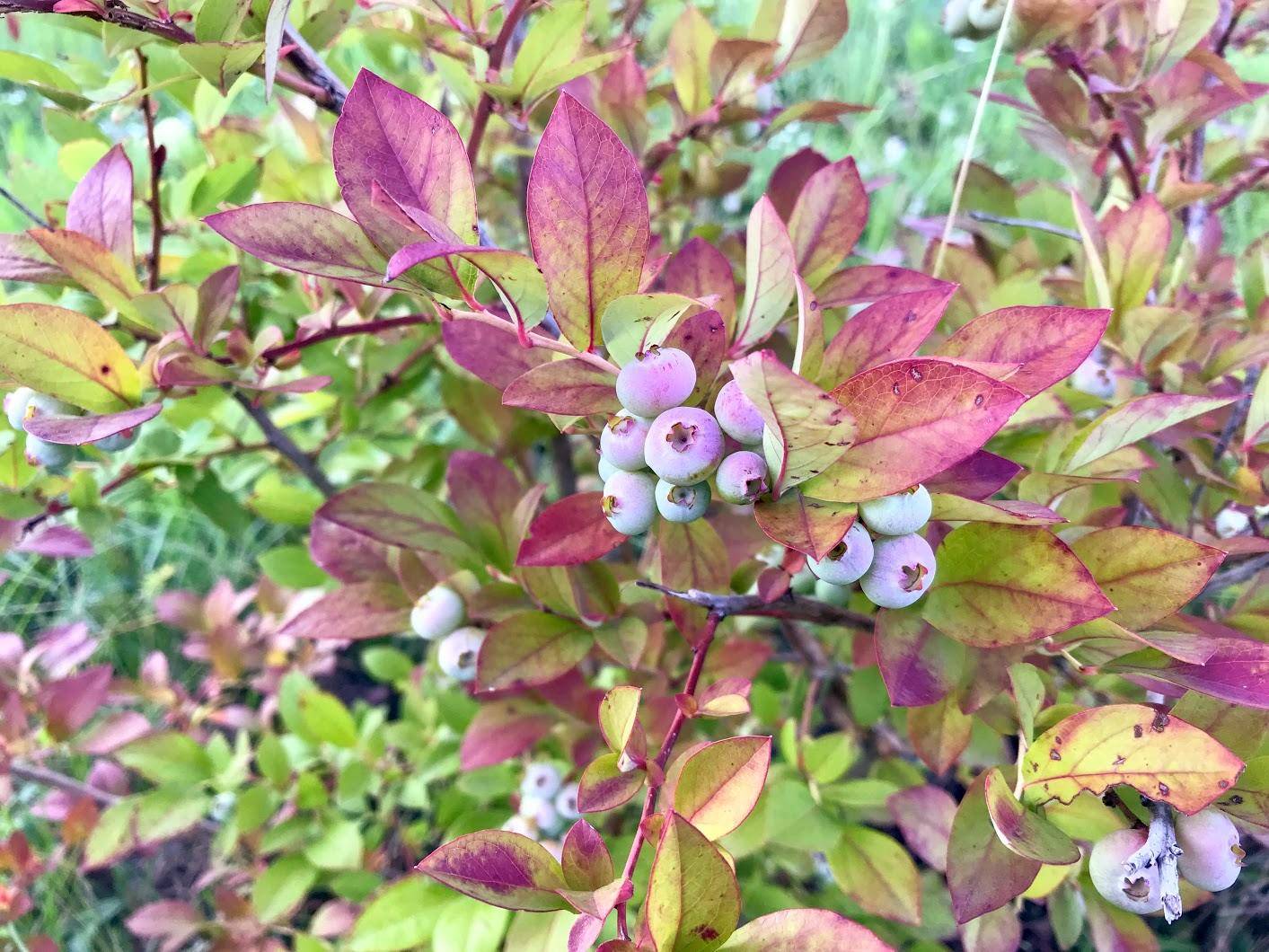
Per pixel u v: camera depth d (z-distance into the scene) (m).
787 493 0.19
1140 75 0.31
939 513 0.20
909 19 1.01
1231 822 0.20
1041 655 0.25
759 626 0.42
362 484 0.29
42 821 0.54
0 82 0.83
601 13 0.40
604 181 0.18
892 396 0.17
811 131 0.88
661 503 0.19
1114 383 0.32
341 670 0.66
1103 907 0.26
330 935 0.41
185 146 0.38
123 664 0.65
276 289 0.42
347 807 0.46
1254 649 0.20
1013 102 0.35
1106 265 0.29
